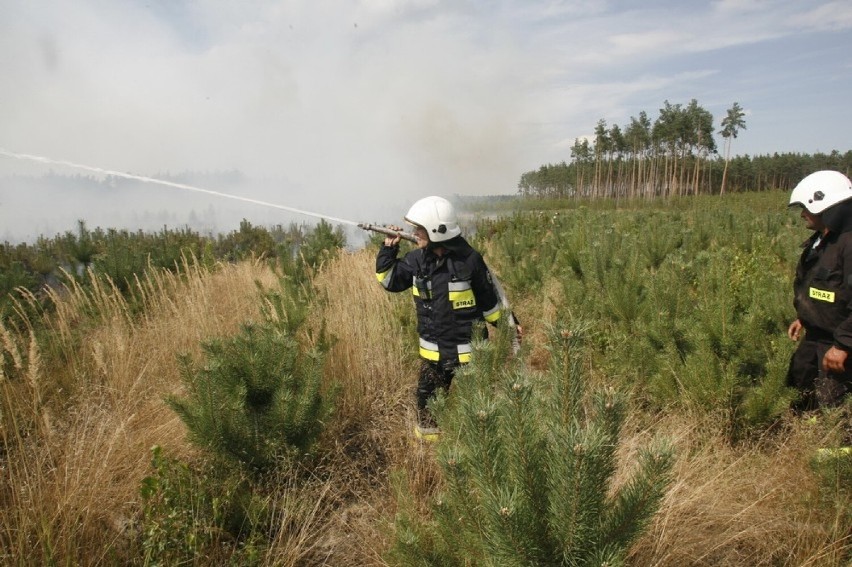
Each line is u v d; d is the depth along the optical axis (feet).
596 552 4.69
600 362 13.61
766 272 16.07
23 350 13.06
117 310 17.83
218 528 8.34
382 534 8.48
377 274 11.66
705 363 10.98
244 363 9.93
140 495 8.40
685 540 7.56
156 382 13.78
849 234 9.64
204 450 9.51
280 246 27.68
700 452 9.85
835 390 9.79
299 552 8.48
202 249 42.32
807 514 8.05
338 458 11.21
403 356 15.43
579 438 4.39
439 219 10.59
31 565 7.20
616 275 15.81
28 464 9.14
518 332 10.83
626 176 294.46
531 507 4.83
